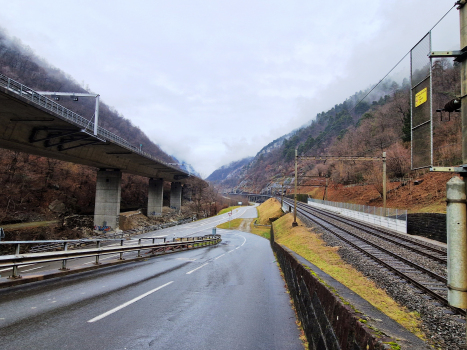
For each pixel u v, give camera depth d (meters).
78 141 37.75
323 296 4.81
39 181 54.12
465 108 2.66
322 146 172.12
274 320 7.04
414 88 3.64
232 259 20.38
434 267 12.69
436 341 5.59
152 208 74.38
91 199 64.31
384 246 18.53
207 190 125.31
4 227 35.03
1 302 6.89
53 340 4.91
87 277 10.60
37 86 101.19
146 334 5.48
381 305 8.28
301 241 25.03
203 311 7.34
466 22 2.72
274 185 196.38
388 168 57.34
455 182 2.44
